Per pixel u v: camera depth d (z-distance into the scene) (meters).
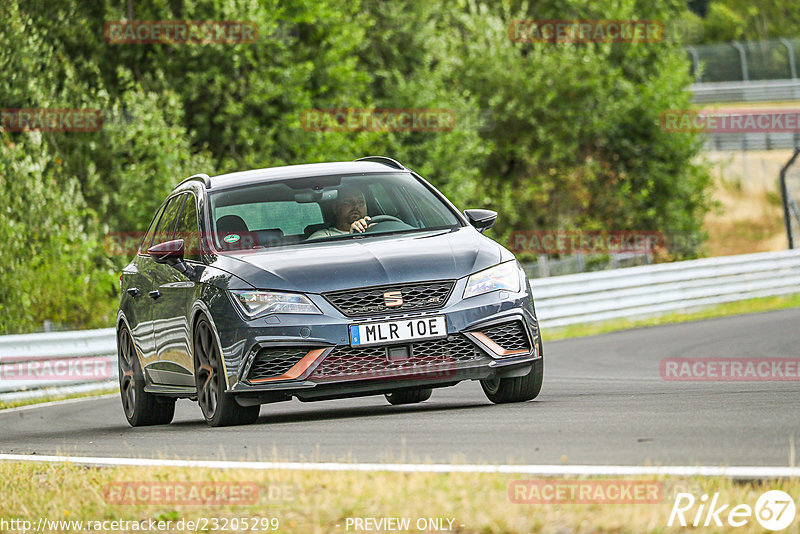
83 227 75.19
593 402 23.83
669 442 17.12
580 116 118.12
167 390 27.61
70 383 48.56
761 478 13.89
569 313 66.88
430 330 22.81
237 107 87.75
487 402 25.80
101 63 88.19
